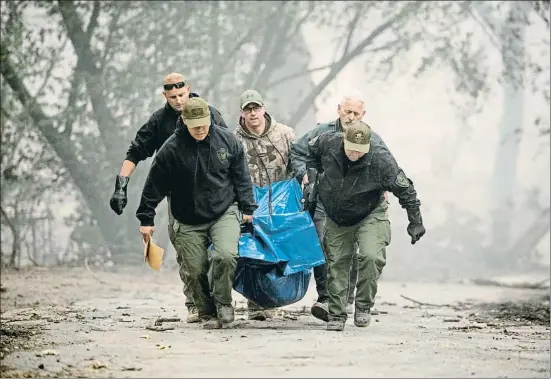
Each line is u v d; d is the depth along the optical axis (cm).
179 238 2200
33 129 5884
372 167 2194
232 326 2281
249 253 2212
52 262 6638
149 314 2750
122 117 5956
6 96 5894
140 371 1620
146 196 2164
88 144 5928
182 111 2088
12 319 2620
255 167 2428
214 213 2164
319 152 2244
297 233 2256
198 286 2230
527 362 1734
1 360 1744
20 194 5831
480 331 2402
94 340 2008
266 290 2289
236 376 1546
